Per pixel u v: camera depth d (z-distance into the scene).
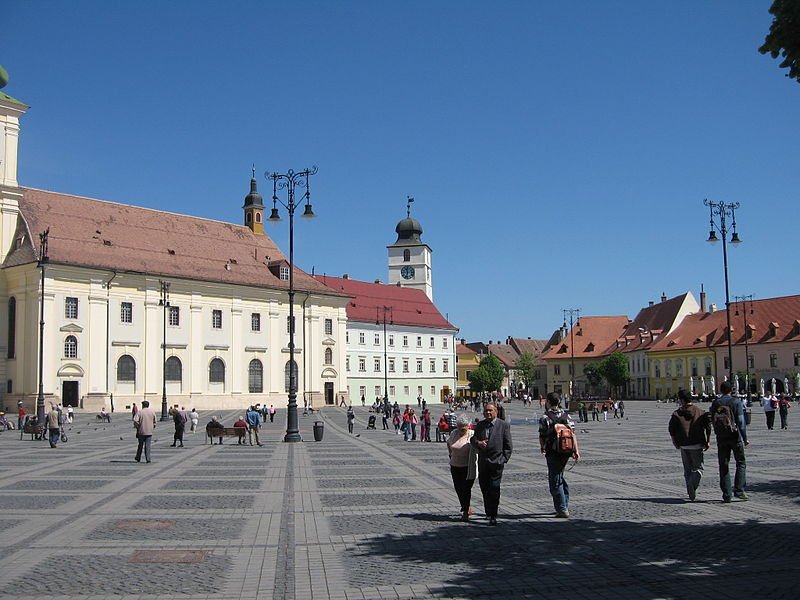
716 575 9.98
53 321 76.88
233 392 93.31
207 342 91.12
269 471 23.78
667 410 80.81
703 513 14.60
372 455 30.05
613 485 18.89
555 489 14.34
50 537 12.91
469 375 157.00
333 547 12.05
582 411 58.88
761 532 12.70
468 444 14.17
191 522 14.28
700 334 121.88
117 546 12.20
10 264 77.81
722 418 16.03
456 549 11.79
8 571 10.58
